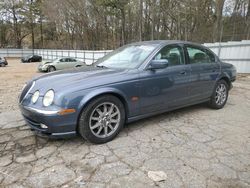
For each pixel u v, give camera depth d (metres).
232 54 12.09
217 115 4.64
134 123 4.09
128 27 30.75
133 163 2.77
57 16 38.09
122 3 28.69
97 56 23.25
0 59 24.86
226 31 15.88
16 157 2.91
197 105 5.38
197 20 21.33
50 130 2.95
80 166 2.71
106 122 3.31
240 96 6.54
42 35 52.19
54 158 2.89
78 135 3.47
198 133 3.69
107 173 2.57
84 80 3.15
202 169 2.66
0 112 4.83
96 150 3.09
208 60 4.82
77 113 3.01
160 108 3.92
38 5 49.25
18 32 53.44
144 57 3.78
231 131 3.80
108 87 3.21
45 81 3.27
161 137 3.51
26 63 31.50
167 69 3.90
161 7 23.27
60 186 2.35
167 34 25.28
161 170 2.63
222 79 5.09
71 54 29.39
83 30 37.22
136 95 3.52
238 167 2.71
